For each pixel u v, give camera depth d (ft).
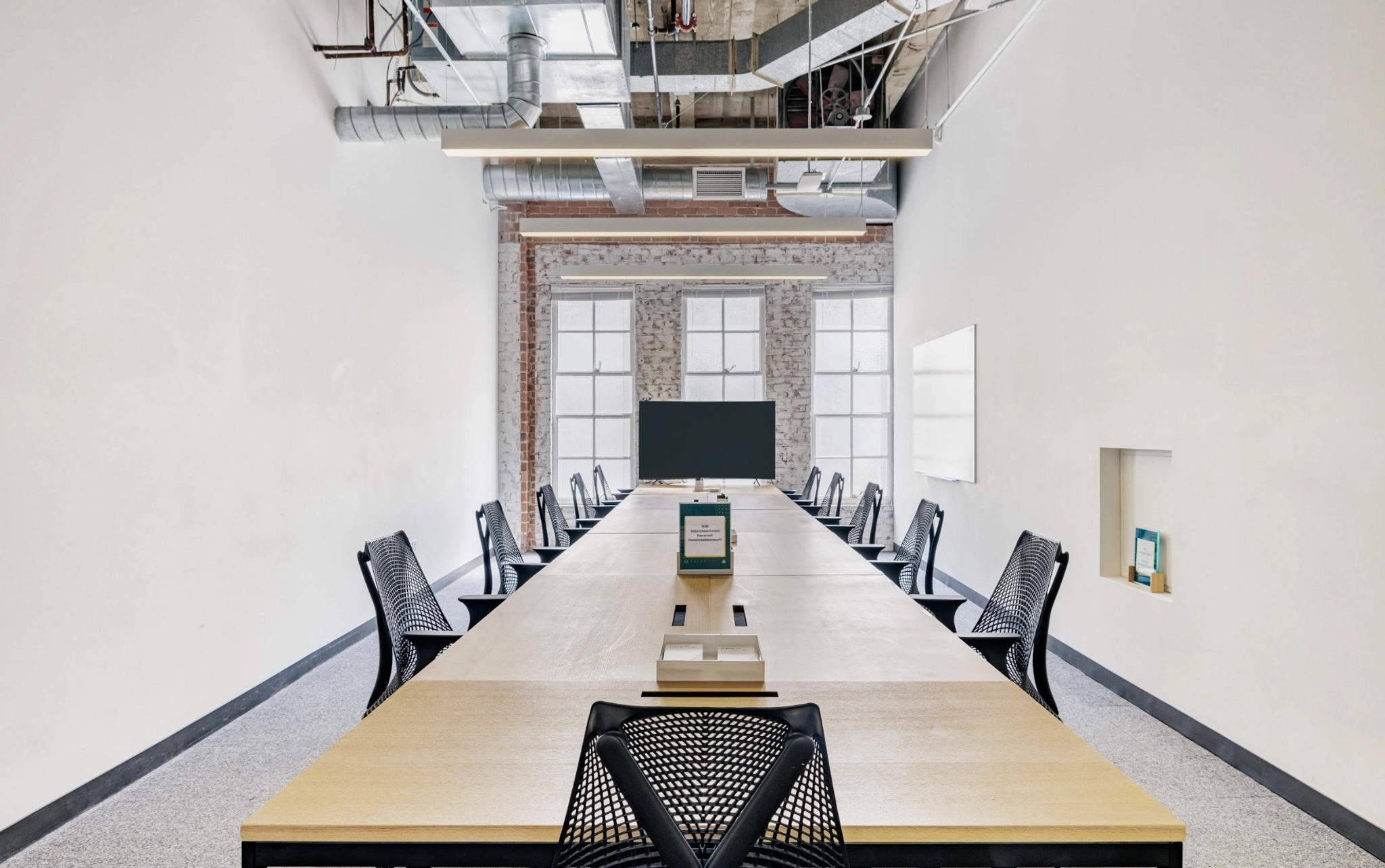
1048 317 15.79
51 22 9.09
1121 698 13.05
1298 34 9.21
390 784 4.66
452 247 22.88
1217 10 10.66
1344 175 8.57
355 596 16.76
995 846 4.22
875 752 5.11
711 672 6.45
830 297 28.14
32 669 8.75
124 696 10.12
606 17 13.64
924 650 7.34
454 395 23.15
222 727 12.15
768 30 17.28
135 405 10.38
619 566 11.47
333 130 15.89
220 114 12.25
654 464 15.25
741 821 3.62
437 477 21.68
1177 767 10.43
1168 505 12.51
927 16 17.21
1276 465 9.59
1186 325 11.34
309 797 4.49
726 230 17.67
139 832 8.92
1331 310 8.74
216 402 12.10
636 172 23.06
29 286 8.77
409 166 19.66
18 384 8.63
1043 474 16.08
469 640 7.70
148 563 10.59
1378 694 8.17
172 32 11.17
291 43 14.39
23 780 8.61
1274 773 9.65
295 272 14.40
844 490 28.22
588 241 28.30
